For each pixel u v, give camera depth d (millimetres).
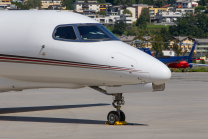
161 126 36281
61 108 52062
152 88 35844
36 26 39375
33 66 38938
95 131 33344
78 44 37625
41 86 41094
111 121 37562
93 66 36875
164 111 47875
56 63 38031
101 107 52938
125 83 36656
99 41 37719
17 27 39969
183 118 41844
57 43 38094
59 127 35812
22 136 31078
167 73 35281
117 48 37156
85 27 38719
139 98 64312
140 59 36094
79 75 37812
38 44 38562
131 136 30859
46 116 44438
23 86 41375
